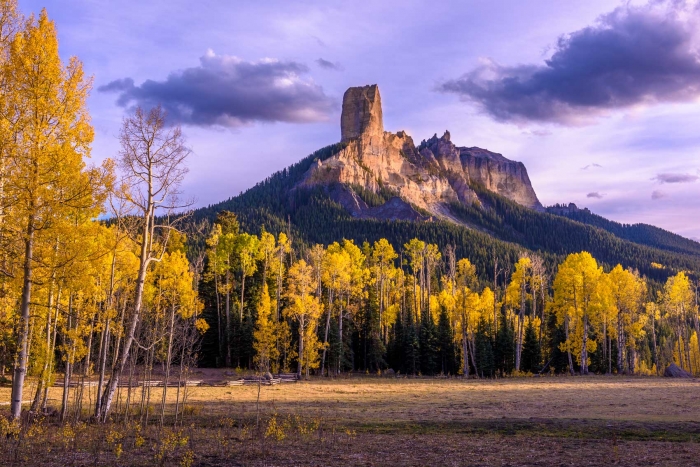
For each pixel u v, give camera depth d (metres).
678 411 24.33
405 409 26.66
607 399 29.69
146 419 19.89
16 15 14.45
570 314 52.84
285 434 19.12
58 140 14.62
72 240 14.75
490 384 41.47
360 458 14.96
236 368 50.50
